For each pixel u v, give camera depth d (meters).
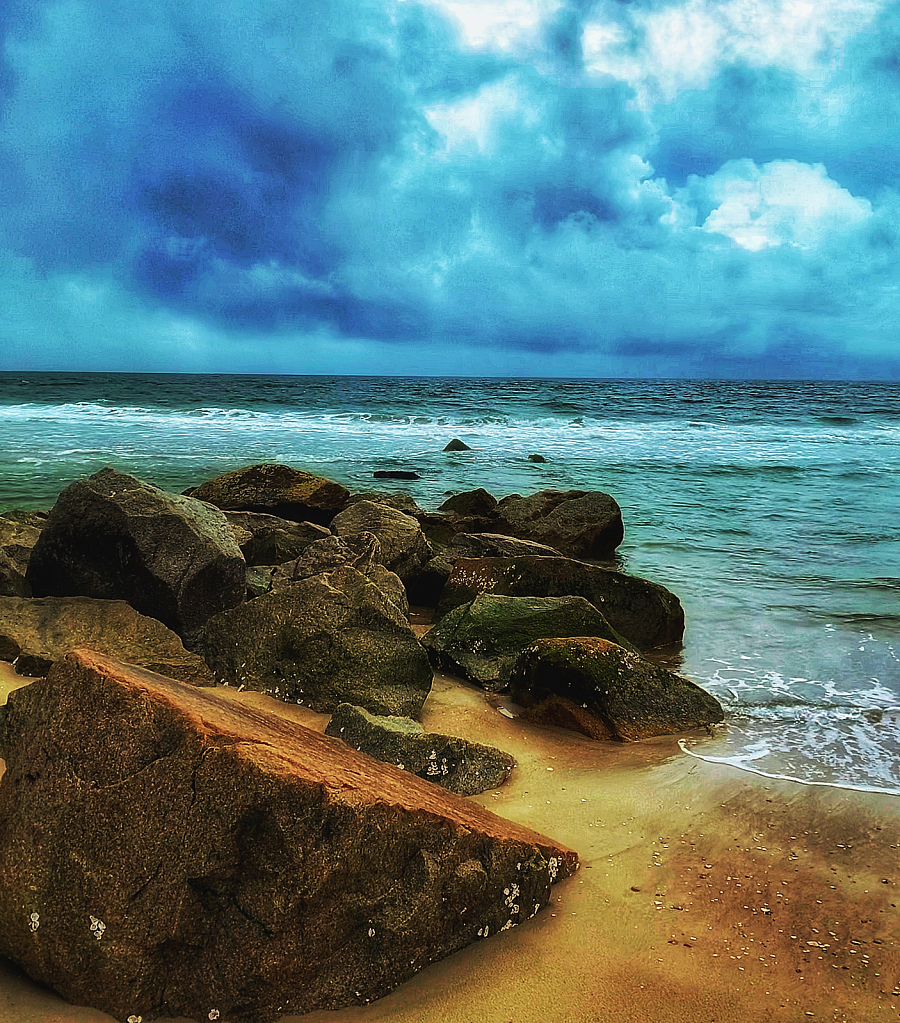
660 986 3.30
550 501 14.08
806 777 5.29
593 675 6.07
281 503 13.66
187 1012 2.99
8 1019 2.86
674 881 4.06
